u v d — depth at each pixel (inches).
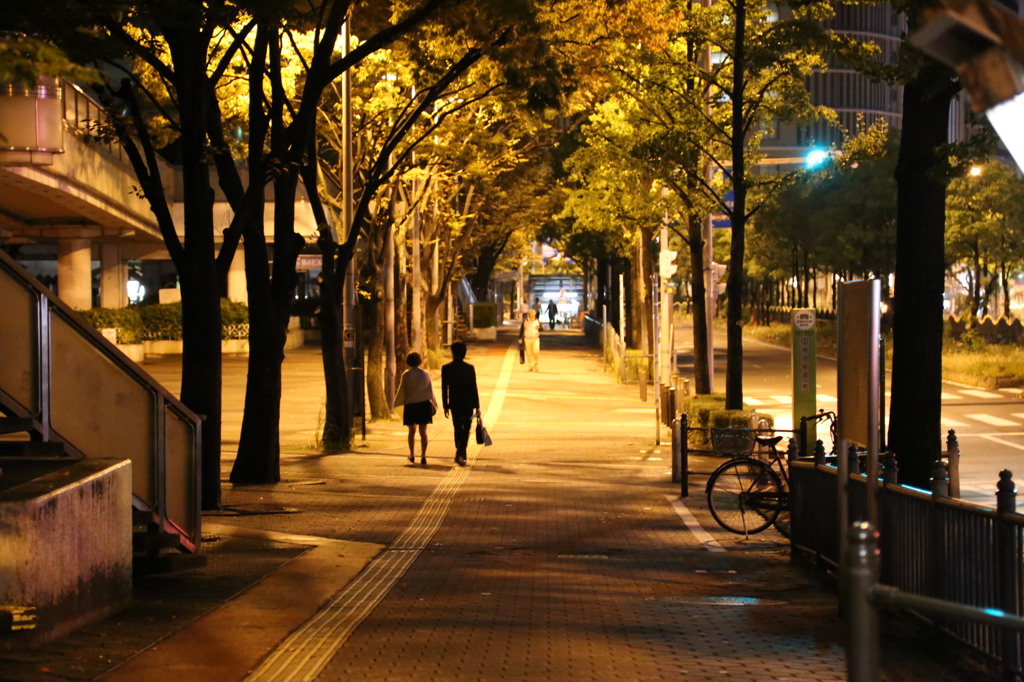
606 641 315.9
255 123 645.9
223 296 2174.0
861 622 140.5
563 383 1700.3
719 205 927.0
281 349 709.3
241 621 327.3
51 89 1053.2
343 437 941.8
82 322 386.0
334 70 599.8
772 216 2516.0
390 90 1023.0
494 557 470.3
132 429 397.7
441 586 401.4
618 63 861.2
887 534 358.0
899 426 504.4
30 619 278.2
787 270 3179.1
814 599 385.7
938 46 130.2
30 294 373.7
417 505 626.8
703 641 317.4
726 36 868.6
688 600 382.9
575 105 842.8
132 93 560.1
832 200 2391.7
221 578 393.4
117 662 275.9
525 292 5019.7
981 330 2150.6
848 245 2347.4
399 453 920.3
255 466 705.0
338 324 934.4
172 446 417.4
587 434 1102.4
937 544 315.6
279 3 501.0
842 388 354.3
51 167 1185.4
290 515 573.0
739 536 536.7
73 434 386.6
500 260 3319.4
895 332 505.7
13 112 1042.7
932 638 318.7
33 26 412.5
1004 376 1513.3
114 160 1471.5
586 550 494.0
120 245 1978.3
